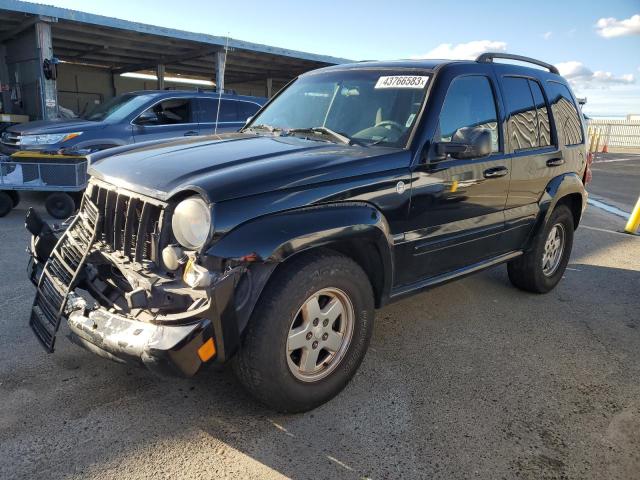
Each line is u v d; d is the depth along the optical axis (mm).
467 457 2543
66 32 14781
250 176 2525
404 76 3551
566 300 4852
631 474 2482
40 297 3082
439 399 3043
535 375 3389
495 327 4137
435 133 3275
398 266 3191
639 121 36719
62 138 8070
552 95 4602
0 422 2609
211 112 9469
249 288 2434
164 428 2637
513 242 4277
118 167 2936
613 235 7891
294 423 2740
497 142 3855
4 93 15758
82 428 2602
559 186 4527
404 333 3943
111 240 2855
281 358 2574
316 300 2740
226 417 2756
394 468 2439
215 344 2312
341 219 2691
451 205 3436
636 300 4949
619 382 3348
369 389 3113
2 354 3275
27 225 3285
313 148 3090
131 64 21609
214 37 15680
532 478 2424
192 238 2379
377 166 2961
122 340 2381
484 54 3895
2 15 12438
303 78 4281
